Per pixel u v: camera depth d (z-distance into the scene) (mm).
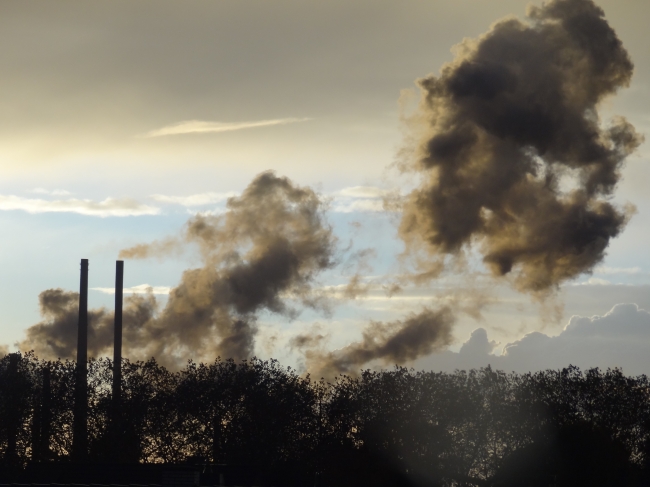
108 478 170750
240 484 180625
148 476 167875
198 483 163500
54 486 152125
